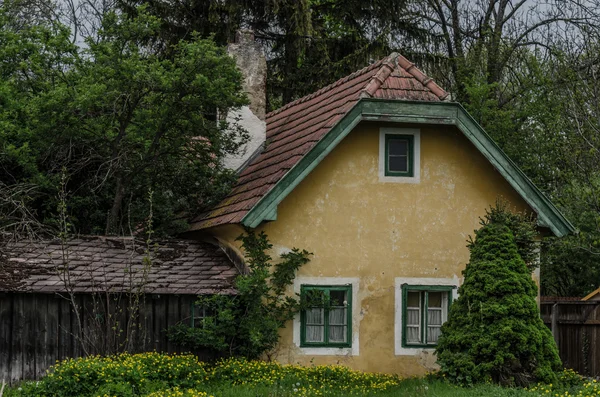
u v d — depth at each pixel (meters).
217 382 15.59
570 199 25.20
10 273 16.41
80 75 20.77
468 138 18.34
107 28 20.23
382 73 19.05
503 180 19.08
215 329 16.94
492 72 33.88
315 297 17.73
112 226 20.30
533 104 30.03
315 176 18.08
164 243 19.25
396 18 31.75
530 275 16.86
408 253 18.47
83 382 13.92
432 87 19.11
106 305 16.78
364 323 18.11
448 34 35.53
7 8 23.83
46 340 16.27
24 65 20.72
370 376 16.83
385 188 18.45
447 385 15.46
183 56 19.44
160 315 17.09
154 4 28.83
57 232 18.55
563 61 29.55
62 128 19.44
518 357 15.86
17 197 19.33
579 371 23.78
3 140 19.36
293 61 31.22
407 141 18.72
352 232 18.20
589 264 28.59
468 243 18.78
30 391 13.93
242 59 21.73
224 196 20.39
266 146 21.58
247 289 16.77
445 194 18.77
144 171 20.48
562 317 24.77
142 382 14.34
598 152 25.09
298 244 17.86
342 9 31.42
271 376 15.85
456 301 16.75
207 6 29.42
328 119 18.52
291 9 29.67
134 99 19.38
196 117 19.53
